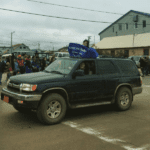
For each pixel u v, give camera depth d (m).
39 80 5.09
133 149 3.82
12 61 12.80
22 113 6.27
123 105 6.66
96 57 6.27
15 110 6.62
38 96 4.95
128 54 38.75
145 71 19.34
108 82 6.19
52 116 5.23
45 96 5.11
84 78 5.75
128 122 5.47
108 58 6.57
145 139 4.29
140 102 8.06
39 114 5.07
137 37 39.19
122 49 39.72
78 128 4.96
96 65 6.14
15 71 13.01
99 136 4.45
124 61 6.89
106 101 6.29
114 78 6.34
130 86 6.77
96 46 44.34
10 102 5.25
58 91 5.45
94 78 5.93
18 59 12.62
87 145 3.98
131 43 38.62
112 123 5.38
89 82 5.80
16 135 4.47
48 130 4.80
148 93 10.03
